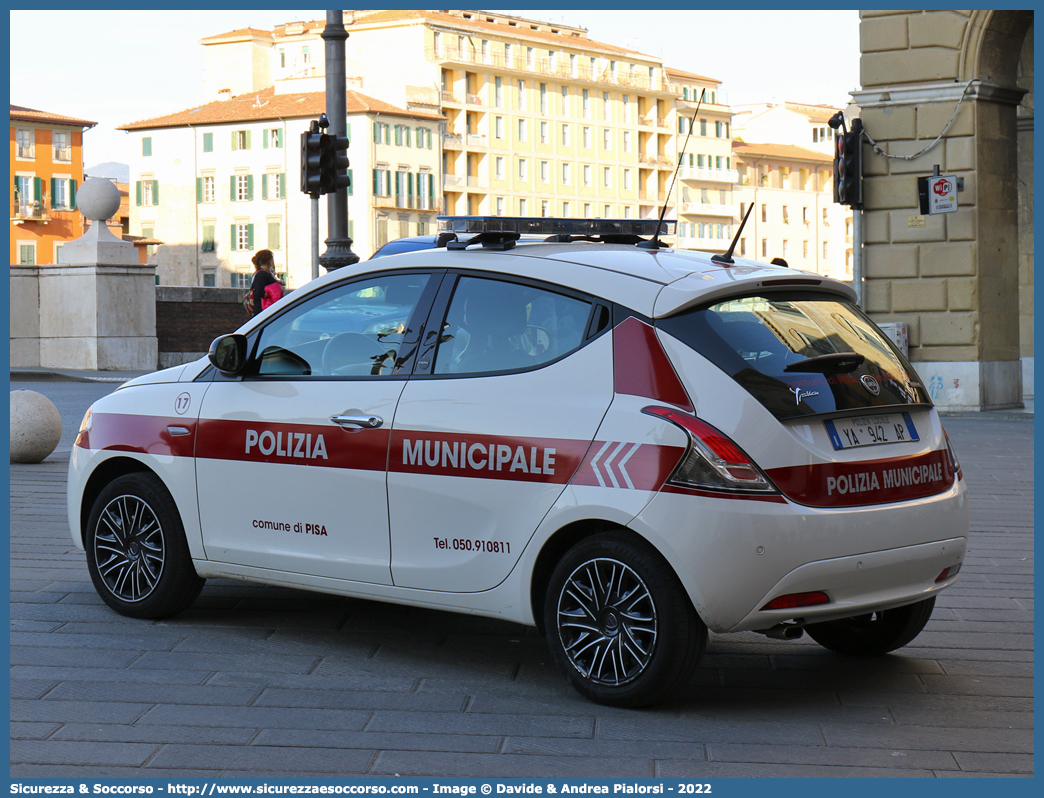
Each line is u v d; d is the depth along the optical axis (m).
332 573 5.65
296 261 97.38
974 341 19.67
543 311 5.25
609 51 118.19
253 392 5.98
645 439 4.80
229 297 33.47
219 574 6.06
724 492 4.66
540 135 112.69
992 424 17.89
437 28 106.19
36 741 4.52
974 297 19.64
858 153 20.02
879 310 20.30
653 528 4.74
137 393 6.47
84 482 6.50
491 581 5.18
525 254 5.43
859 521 4.84
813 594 4.79
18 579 7.11
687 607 4.78
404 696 5.09
